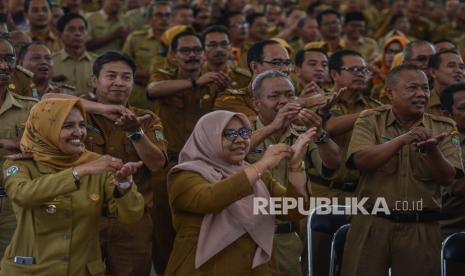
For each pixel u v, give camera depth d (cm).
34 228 685
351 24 1666
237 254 688
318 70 1145
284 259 825
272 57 1034
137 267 854
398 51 1464
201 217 691
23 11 1531
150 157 825
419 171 822
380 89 1330
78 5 1753
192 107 1076
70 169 659
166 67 1167
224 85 1059
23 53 1099
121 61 855
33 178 686
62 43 1391
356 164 823
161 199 1042
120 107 798
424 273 825
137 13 1836
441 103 964
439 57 1067
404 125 839
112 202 700
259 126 830
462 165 836
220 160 698
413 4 1994
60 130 679
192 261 691
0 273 698
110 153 849
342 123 963
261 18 1659
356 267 835
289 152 686
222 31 1186
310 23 1642
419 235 824
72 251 691
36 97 1003
